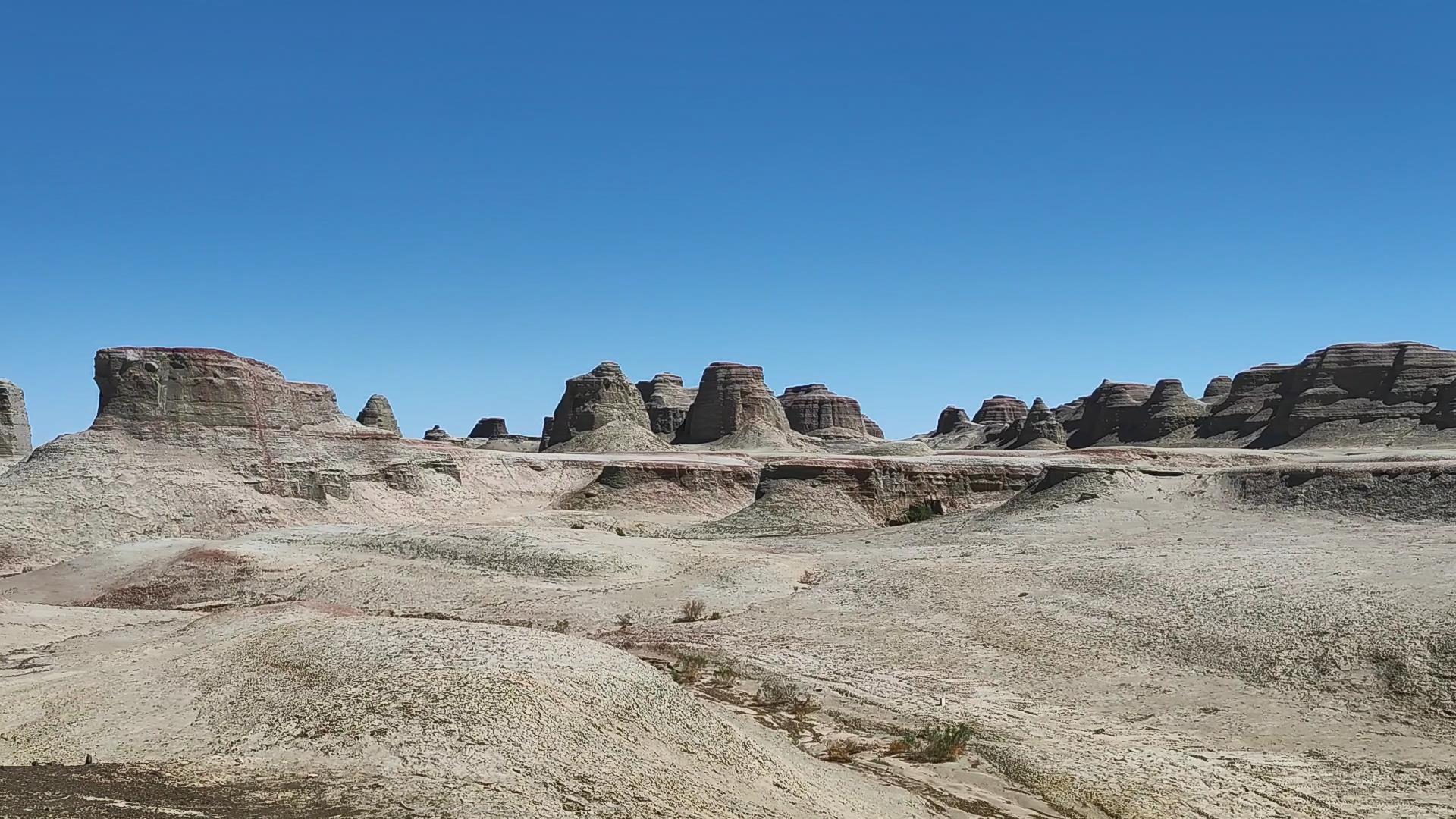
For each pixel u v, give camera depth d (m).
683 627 43.69
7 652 37.72
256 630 29.70
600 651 24.69
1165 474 70.69
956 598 45.28
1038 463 102.00
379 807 15.09
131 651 32.12
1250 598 39.00
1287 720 28.70
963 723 29.45
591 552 57.03
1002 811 22.61
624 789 17.56
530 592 50.97
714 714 23.19
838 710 31.30
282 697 21.53
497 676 21.17
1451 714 27.52
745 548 67.19
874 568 53.78
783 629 42.50
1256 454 111.12
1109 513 63.72
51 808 13.89
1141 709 30.58
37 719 23.38
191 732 20.61
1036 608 42.34
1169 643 36.19
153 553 60.44
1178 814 22.30
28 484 70.38
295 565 56.50
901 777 24.77
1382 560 42.12
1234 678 32.41
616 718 20.80
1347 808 22.55
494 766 17.48
